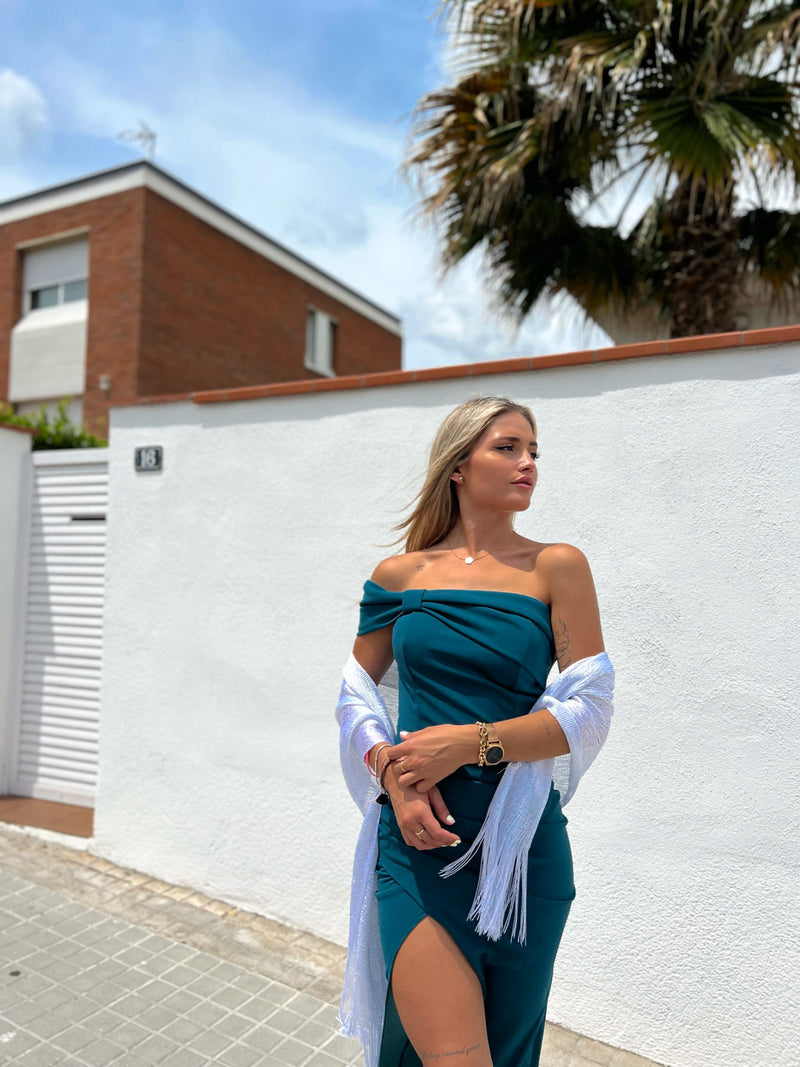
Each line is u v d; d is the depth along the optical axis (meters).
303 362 15.19
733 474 2.57
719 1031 2.51
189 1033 2.67
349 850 3.29
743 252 5.80
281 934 3.37
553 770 1.53
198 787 3.71
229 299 13.31
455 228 5.91
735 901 2.50
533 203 5.54
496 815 1.45
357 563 3.32
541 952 1.51
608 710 1.50
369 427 3.32
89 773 4.77
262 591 3.56
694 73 4.62
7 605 5.02
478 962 1.45
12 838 4.28
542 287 6.06
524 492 1.63
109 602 4.02
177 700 3.79
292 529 3.49
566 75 4.76
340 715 1.73
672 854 2.60
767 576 2.51
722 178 4.54
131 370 11.54
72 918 3.44
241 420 3.66
